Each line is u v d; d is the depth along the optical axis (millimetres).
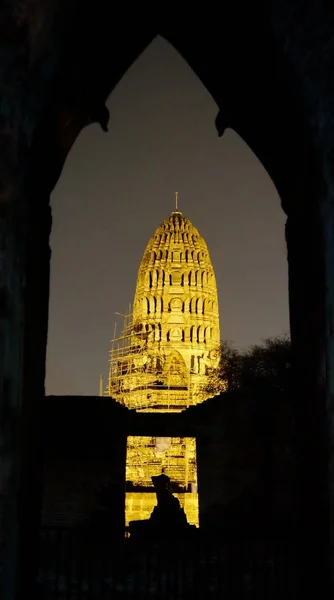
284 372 45188
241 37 9906
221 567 15531
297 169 10039
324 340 8836
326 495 8617
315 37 8219
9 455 7945
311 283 9586
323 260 8812
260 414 38594
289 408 38062
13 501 8070
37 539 10055
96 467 36875
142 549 17719
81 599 14789
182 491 75125
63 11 8422
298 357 10422
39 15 7781
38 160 9391
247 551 15562
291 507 36188
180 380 95500
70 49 9336
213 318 106750
